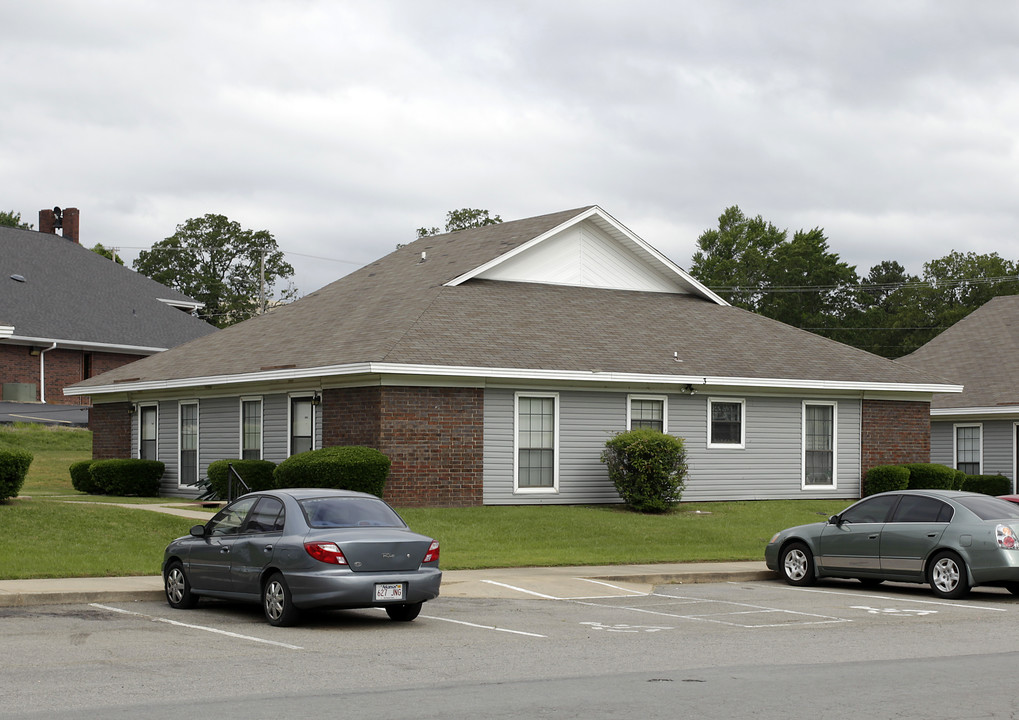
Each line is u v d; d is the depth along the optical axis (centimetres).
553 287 3262
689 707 934
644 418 2908
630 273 3428
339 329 2934
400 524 1455
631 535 2411
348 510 1441
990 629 1435
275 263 8556
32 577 1691
